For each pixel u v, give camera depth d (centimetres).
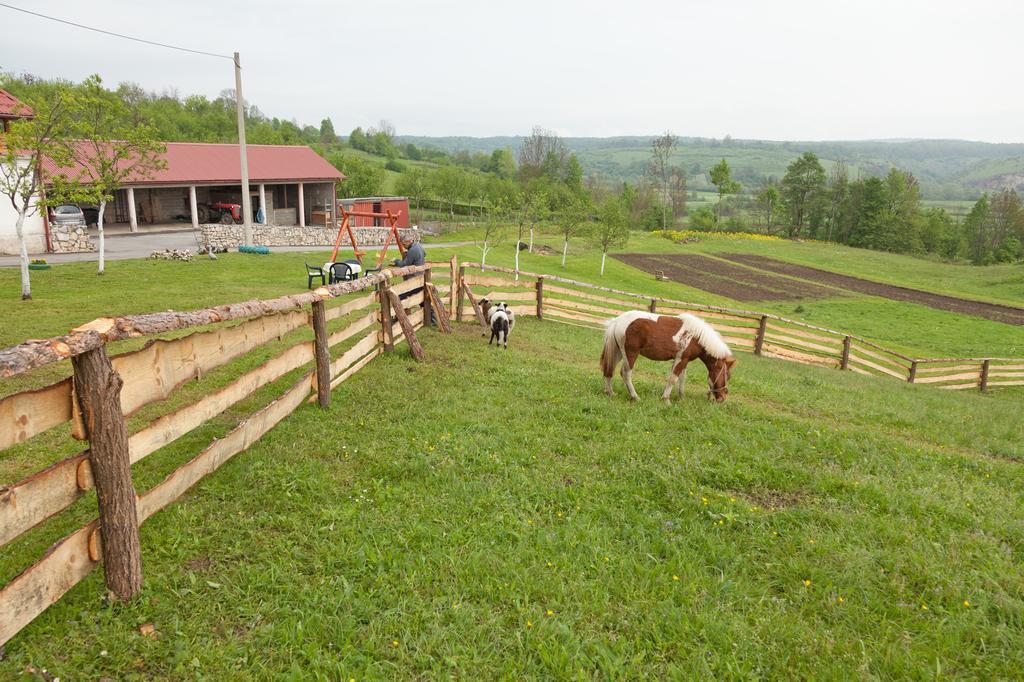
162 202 4319
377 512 518
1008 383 2330
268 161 4650
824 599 446
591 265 4950
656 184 13300
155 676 334
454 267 1534
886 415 1041
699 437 749
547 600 427
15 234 2688
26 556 414
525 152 15925
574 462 657
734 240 9150
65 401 340
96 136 1966
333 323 1334
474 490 568
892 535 535
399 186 9012
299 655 360
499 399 852
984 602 446
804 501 601
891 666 381
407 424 719
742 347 1905
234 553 444
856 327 3728
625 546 498
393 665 357
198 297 1606
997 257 10662
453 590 426
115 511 366
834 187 11894
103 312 1336
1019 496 660
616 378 1049
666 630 405
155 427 418
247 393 577
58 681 319
